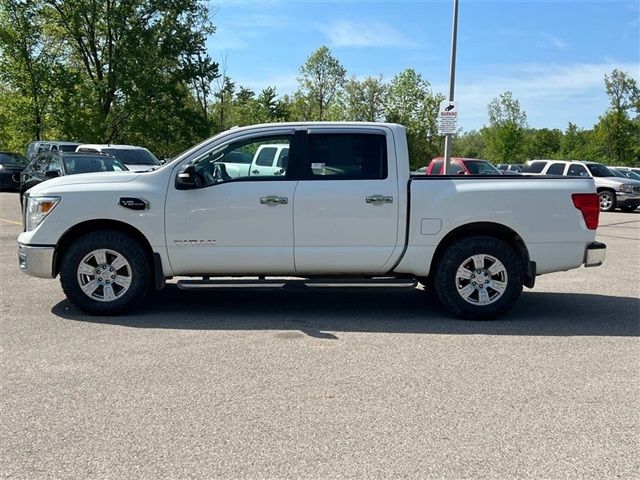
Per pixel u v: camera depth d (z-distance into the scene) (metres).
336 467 3.32
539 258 6.50
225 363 5.00
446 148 18.50
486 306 6.48
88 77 39.81
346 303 7.34
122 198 6.30
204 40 40.75
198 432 3.72
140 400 4.20
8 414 3.96
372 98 74.69
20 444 3.55
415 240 6.41
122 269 6.42
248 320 6.43
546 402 4.26
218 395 4.30
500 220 6.41
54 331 5.88
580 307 7.27
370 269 6.50
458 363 5.08
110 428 3.77
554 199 6.44
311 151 6.42
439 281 6.50
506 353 5.38
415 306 7.21
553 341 5.78
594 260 6.54
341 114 75.50
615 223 18.66
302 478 3.20
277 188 6.32
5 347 5.36
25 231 6.74
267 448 3.53
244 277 6.62
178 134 41.31
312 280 6.42
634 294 8.09
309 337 5.80
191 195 6.30
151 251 6.46
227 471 3.26
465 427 3.84
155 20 39.56
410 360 5.14
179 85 41.91
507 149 70.12
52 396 4.26
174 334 5.84
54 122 37.00
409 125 73.50
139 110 38.62
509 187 6.43
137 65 37.78
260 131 6.50
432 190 6.39
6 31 35.59
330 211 6.32
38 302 7.05
